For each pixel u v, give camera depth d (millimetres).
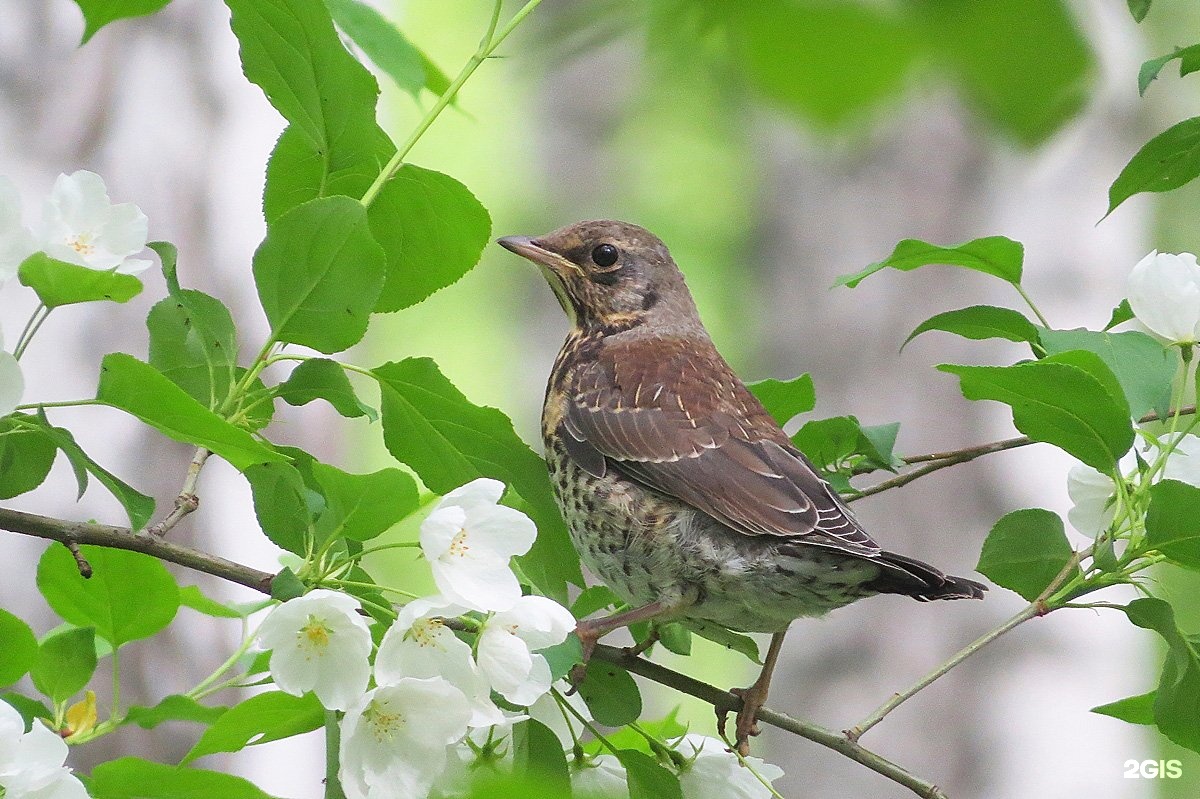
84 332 14523
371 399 23953
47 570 6781
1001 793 18172
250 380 6297
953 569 18828
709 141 23125
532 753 6539
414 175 7336
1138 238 19000
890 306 19797
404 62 7035
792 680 19266
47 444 6766
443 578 5754
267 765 14828
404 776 5680
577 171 26109
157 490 14719
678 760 7176
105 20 7359
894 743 18469
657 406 9352
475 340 26625
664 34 5172
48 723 6457
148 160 15086
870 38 4934
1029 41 4891
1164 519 6688
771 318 20703
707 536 8766
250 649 7348
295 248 6141
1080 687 18328
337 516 6094
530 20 11117
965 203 19516
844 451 8883
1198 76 18188
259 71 6852
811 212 20328
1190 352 7141
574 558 7559
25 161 14750
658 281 10727
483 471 7227
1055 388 6684
